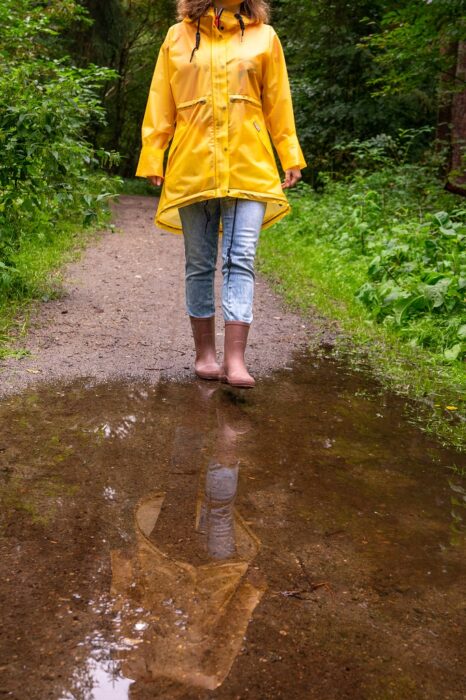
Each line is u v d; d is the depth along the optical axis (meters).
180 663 1.30
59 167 4.30
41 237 5.95
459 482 2.24
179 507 1.97
